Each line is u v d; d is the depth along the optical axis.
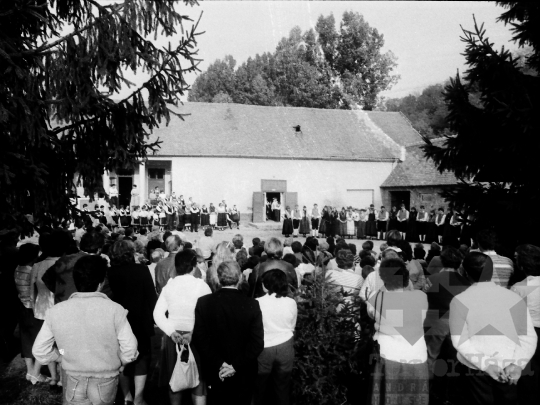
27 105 4.60
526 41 6.42
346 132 29.81
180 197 23.89
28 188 5.08
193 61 5.48
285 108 30.50
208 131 27.41
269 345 3.61
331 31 39.81
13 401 4.46
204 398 3.95
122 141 5.61
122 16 5.05
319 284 4.06
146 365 4.21
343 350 3.98
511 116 5.66
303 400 4.00
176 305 3.86
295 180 27.33
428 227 19.64
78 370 2.88
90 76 5.15
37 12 4.72
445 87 6.61
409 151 28.92
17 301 5.68
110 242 7.53
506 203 5.94
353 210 24.34
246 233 23.45
